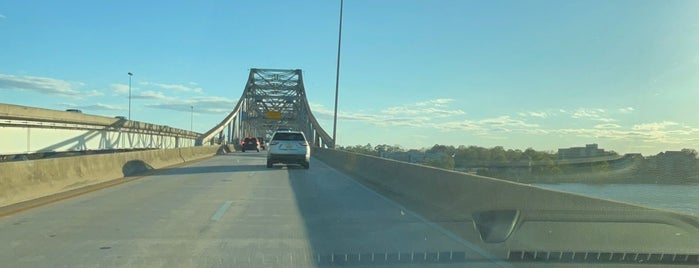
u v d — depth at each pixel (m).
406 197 16.33
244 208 13.90
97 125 50.22
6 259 8.08
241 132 105.69
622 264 7.40
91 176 21.25
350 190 18.91
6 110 34.28
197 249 8.88
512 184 9.62
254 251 8.76
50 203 14.63
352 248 9.03
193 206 14.21
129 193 17.33
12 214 12.55
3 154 35.25
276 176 25.48
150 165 31.31
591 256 7.67
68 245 9.12
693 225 6.73
